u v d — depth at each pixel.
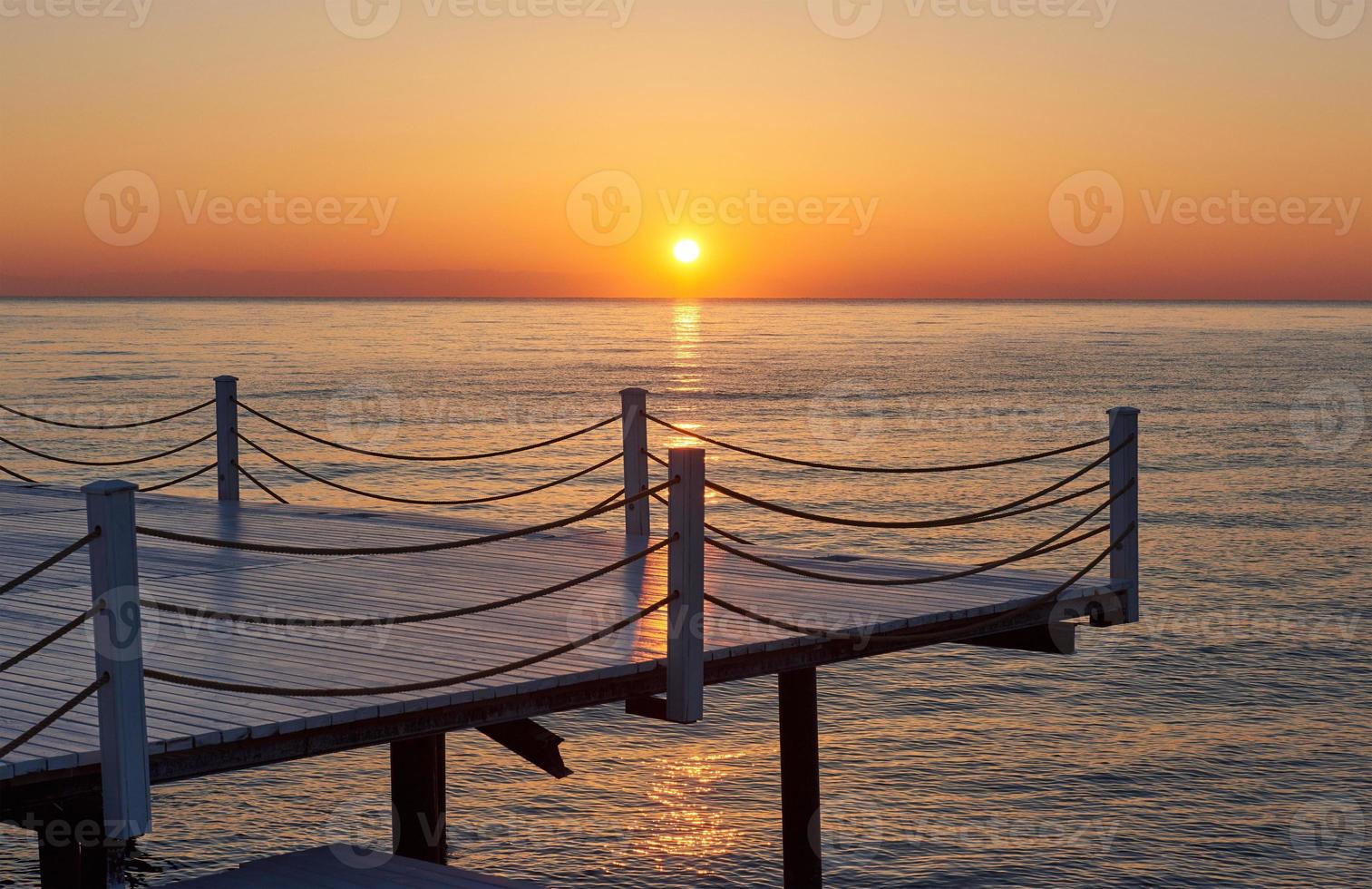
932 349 139.75
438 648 7.65
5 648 7.61
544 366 105.69
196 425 56.38
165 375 83.94
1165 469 47.25
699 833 14.46
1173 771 16.67
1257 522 35.94
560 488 42.25
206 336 160.12
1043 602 9.52
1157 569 29.69
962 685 20.56
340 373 92.38
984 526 35.88
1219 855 14.03
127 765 5.52
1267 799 15.70
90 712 6.29
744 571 10.37
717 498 41.78
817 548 32.50
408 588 9.40
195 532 11.81
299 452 51.56
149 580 9.70
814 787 9.86
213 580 9.70
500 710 6.94
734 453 52.88
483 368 101.94
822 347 145.75
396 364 106.44
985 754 17.33
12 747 5.35
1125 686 20.56
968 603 9.12
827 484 44.81
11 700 6.48
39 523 12.26
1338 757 17.23
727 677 7.82
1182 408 69.62
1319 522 35.88
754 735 17.88
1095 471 46.84
